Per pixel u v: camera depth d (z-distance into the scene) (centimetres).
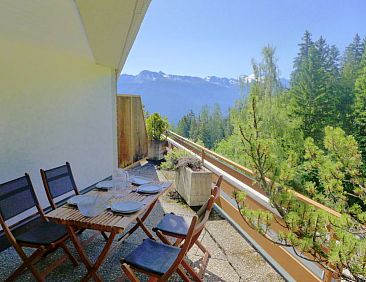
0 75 299
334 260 149
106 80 508
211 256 290
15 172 322
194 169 441
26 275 247
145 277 250
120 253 290
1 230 288
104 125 507
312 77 1758
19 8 218
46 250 224
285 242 204
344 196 181
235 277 256
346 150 180
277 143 213
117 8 227
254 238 311
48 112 372
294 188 206
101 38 312
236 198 231
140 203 245
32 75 342
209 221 379
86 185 461
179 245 281
